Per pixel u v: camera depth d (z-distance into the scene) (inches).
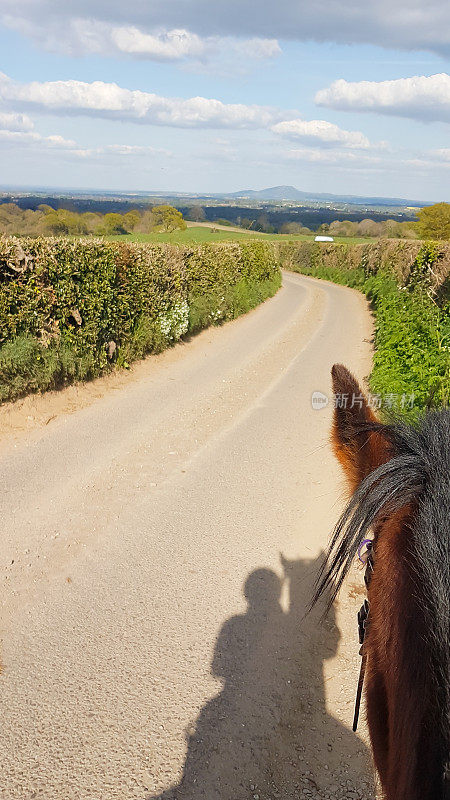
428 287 863.7
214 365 583.5
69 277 425.7
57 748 144.7
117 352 513.7
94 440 358.0
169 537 251.3
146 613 199.8
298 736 152.6
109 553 236.7
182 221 2219.5
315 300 1211.9
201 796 134.4
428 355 438.3
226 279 901.8
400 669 58.6
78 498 281.6
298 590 215.8
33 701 159.3
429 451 73.7
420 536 62.2
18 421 370.6
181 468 326.0
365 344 713.0
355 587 217.0
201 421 407.2
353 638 190.2
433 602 56.4
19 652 178.4
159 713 157.2
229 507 281.0
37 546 237.8
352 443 89.0
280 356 636.1
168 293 625.6
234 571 227.1
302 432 391.9
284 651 183.8
